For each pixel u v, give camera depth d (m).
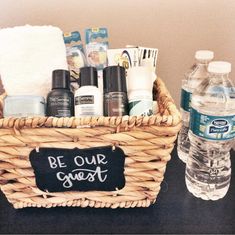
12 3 0.63
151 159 0.42
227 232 0.44
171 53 0.67
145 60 0.53
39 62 0.50
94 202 0.47
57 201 0.47
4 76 0.49
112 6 0.63
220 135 0.45
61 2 0.63
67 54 0.54
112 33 0.65
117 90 0.44
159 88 0.51
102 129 0.39
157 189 0.46
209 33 0.65
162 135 0.40
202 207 0.49
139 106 0.44
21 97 0.43
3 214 0.48
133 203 0.47
